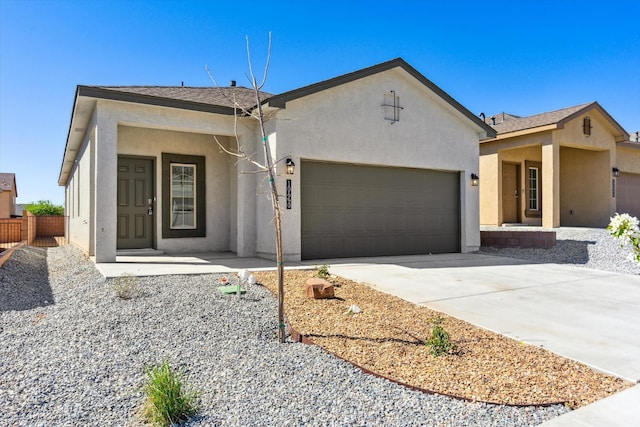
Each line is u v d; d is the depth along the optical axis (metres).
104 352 3.96
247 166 9.95
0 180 32.84
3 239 14.45
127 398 3.15
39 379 3.41
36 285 6.92
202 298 5.64
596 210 16.66
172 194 10.97
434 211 11.66
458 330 4.82
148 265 8.16
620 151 18.28
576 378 3.62
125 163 10.52
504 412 3.02
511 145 15.73
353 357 3.94
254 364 3.79
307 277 7.31
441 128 11.59
